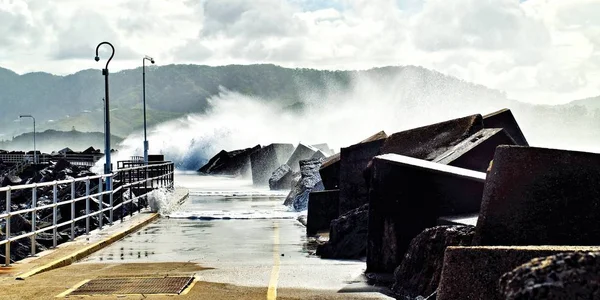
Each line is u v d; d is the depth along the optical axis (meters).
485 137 15.43
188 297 10.51
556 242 8.45
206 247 18.00
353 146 20.28
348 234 15.73
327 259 15.49
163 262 15.14
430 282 9.81
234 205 32.69
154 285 11.59
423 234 10.41
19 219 25.52
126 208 29.50
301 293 10.81
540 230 8.50
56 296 10.68
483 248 6.95
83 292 11.02
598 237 8.38
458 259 7.15
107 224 23.81
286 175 46.16
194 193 42.72
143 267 14.17
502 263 6.77
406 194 12.57
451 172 12.02
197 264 14.59
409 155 17.53
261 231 21.94
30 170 75.44
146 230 22.67
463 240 9.45
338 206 20.80
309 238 19.94
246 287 11.41
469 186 12.35
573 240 8.42
